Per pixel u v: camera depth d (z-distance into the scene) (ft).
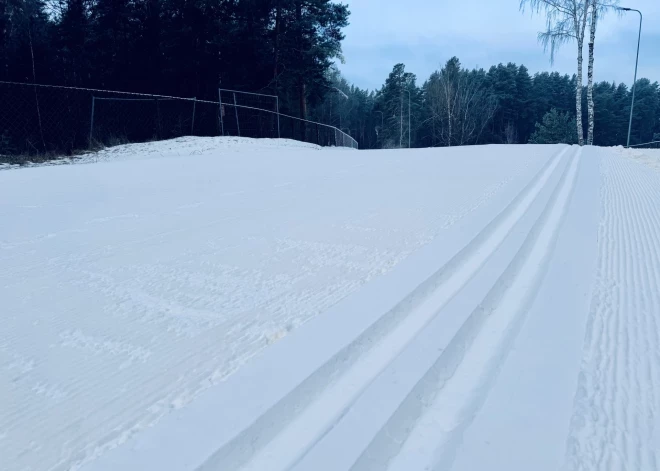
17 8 71.46
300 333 6.97
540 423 5.16
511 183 19.52
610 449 4.79
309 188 20.49
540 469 4.54
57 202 18.04
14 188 21.27
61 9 76.54
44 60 71.15
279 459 4.65
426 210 15.12
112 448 4.91
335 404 5.45
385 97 177.37
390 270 9.54
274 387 5.66
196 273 10.00
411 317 7.55
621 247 10.92
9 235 13.35
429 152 38.22
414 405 5.42
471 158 31.37
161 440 4.83
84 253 11.61
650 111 225.15
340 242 11.91
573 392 5.67
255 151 48.75
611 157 31.81
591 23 72.43
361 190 19.60
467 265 9.81
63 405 5.64
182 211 16.19
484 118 157.58
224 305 8.34
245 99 79.51
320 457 4.61
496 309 7.84
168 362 6.51
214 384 5.92
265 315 7.87
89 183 22.72
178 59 74.79
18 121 48.83
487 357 6.42
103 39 74.79
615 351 6.56
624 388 5.75
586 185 19.19
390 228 13.06
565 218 13.64
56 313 8.19
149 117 59.11
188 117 63.05
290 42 85.05
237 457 4.66
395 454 4.75
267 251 11.35
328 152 43.52
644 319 7.45
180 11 75.66
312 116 128.67
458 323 7.11
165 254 11.37
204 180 23.48
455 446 4.84
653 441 4.90
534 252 10.67
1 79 68.13
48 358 6.72
